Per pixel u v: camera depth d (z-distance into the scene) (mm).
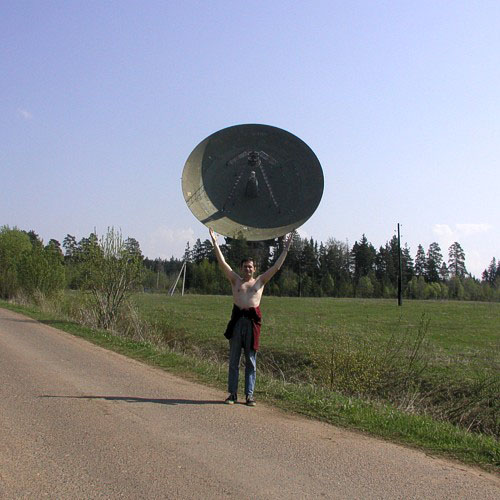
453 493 4770
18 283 41312
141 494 4574
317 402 8211
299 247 104000
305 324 27969
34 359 12133
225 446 5922
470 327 26953
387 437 6590
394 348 16750
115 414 7227
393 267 116562
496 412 11594
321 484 4883
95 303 22891
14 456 5508
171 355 13172
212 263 85875
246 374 8133
